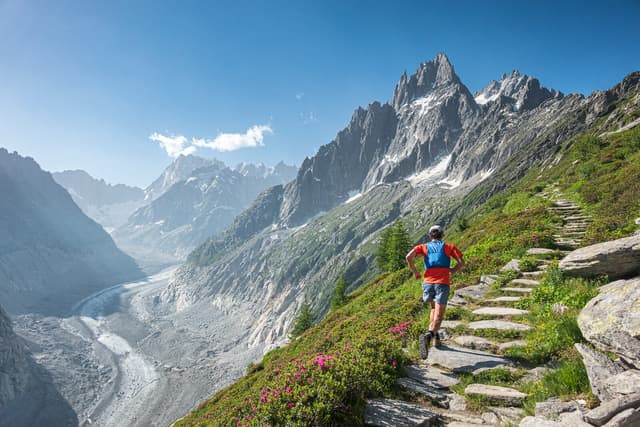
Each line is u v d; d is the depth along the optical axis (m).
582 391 5.48
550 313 8.89
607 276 9.21
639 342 5.14
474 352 8.09
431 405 6.44
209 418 19.67
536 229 21.48
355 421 5.89
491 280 14.13
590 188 27.91
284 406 5.80
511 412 5.63
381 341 8.50
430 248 8.70
